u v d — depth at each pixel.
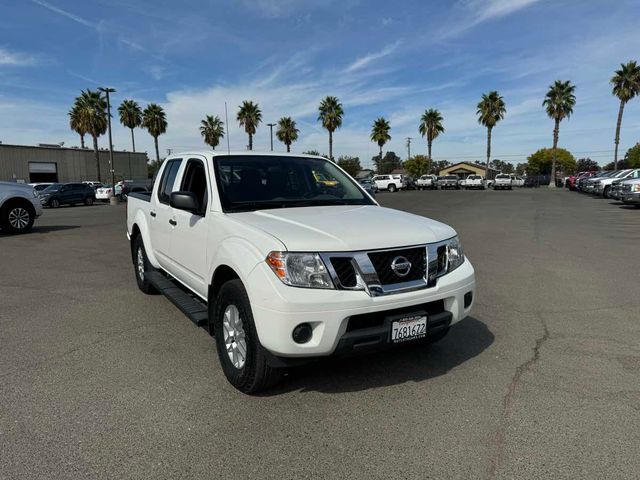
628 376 3.62
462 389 3.41
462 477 2.45
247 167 4.30
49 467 2.53
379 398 3.29
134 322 4.98
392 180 48.56
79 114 48.19
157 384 3.52
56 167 53.66
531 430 2.87
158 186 5.34
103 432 2.87
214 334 3.73
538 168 100.31
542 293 6.10
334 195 4.43
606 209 19.70
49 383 3.54
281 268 2.90
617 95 46.31
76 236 12.08
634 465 2.53
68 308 5.50
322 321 2.88
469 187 53.44
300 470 2.51
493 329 4.70
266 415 3.06
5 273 7.45
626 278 6.91
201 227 3.95
